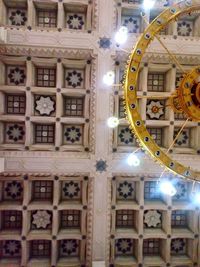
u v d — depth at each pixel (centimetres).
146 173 437
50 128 462
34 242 468
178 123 446
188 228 477
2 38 393
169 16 238
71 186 468
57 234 445
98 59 423
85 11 447
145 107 441
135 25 457
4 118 431
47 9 446
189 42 432
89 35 422
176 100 252
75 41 420
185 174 238
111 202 450
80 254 455
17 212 461
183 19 459
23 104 455
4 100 446
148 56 429
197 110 241
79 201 460
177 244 481
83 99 461
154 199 477
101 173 432
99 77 424
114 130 445
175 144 468
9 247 460
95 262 431
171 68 441
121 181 475
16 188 459
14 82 447
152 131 473
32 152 429
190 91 240
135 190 475
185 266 464
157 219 475
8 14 443
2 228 455
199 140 450
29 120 435
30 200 450
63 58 434
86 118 443
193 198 456
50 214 459
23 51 420
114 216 453
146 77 441
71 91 438
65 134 463
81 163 430
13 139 454
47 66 448
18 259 454
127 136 464
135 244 469
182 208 456
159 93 438
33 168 425
